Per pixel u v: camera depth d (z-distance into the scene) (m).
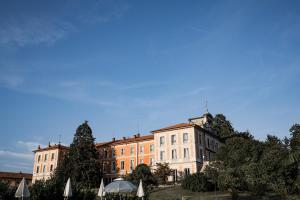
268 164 35.44
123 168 83.81
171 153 71.06
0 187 25.86
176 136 71.81
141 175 58.00
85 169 77.06
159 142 73.88
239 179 42.62
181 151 69.88
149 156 80.19
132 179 58.53
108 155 88.19
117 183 30.27
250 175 38.41
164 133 73.88
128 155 84.19
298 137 33.56
